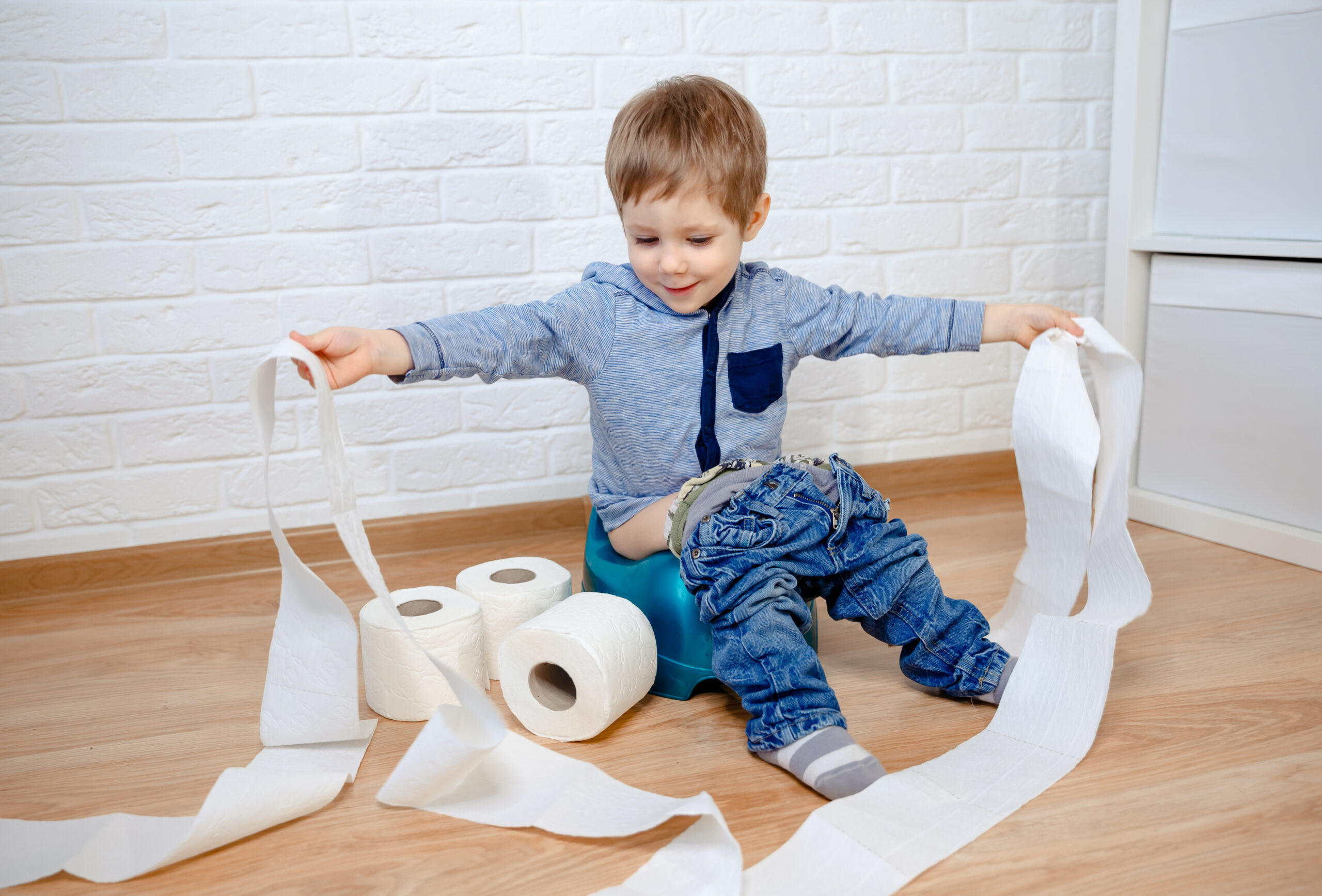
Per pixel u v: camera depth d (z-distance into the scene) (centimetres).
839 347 120
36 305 139
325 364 90
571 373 114
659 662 110
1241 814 84
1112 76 178
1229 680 108
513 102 150
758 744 94
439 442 158
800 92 162
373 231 149
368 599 141
